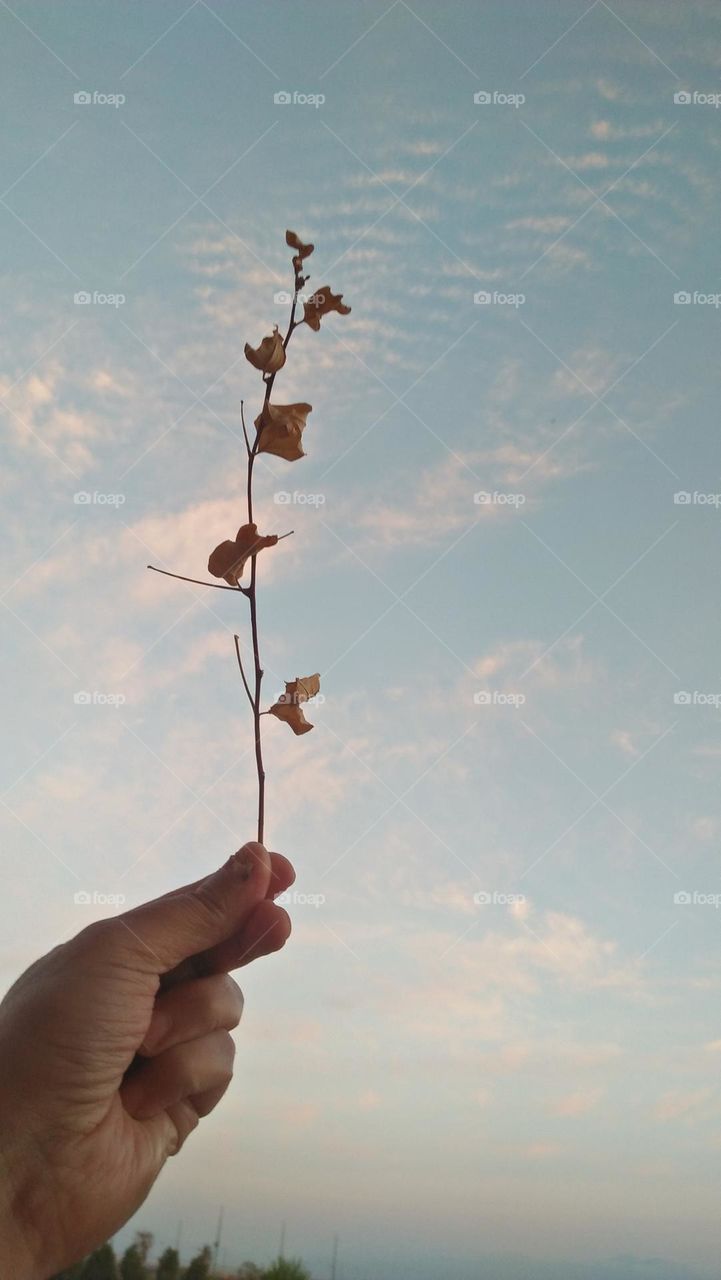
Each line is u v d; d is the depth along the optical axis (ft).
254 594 1.11
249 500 1.10
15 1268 0.98
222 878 1.10
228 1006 1.15
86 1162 1.01
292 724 1.14
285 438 1.11
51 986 1.03
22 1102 1.00
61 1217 1.00
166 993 1.14
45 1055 1.01
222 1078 1.15
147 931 1.06
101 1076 1.02
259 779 1.12
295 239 1.16
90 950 1.04
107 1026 1.02
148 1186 1.09
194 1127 1.17
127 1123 1.07
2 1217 0.98
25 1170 0.99
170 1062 1.11
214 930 1.09
